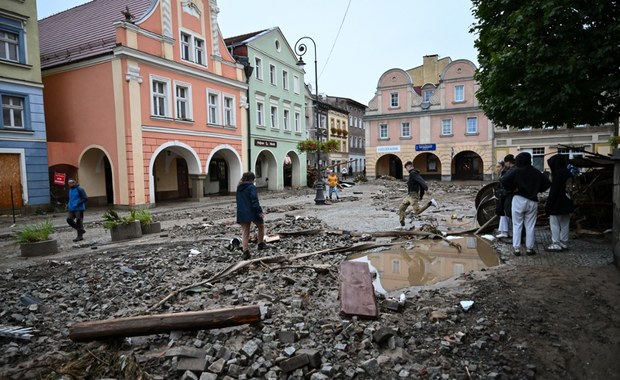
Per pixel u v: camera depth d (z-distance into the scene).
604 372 3.29
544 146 36.88
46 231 8.84
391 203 18.34
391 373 3.26
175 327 3.80
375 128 44.22
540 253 6.80
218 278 5.90
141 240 10.00
